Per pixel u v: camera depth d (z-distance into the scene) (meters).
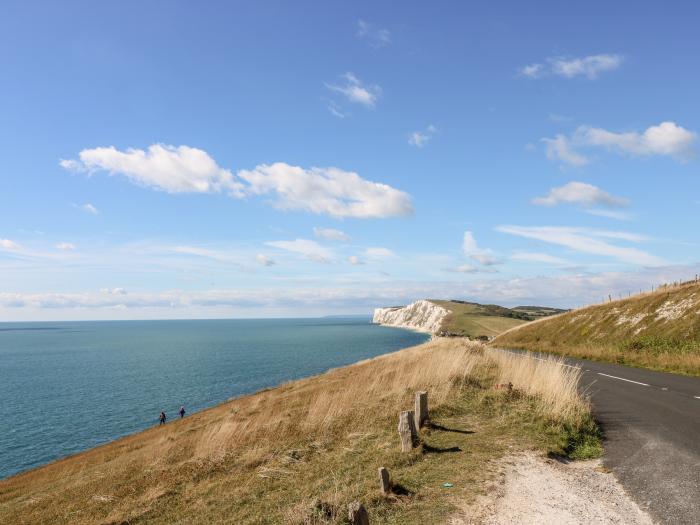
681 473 7.75
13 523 10.56
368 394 16.66
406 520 6.55
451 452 9.54
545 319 55.31
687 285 36.50
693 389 16.42
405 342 169.12
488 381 16.94
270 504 8.12
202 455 12.47
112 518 9.02
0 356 148.00
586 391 16.58
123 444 29.22
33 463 36.03
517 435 10.45
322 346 156.25
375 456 9.80
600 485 7.46
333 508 7.23
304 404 18.38
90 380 84.44
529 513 6.52
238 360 112.19
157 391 69.19
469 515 6.56
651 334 31.89
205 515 8.20
